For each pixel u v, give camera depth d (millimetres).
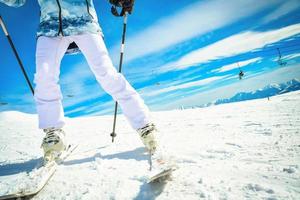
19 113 21281
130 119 1924
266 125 3383
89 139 3682
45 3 1998
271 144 2115
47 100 1912
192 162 1741
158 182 1369
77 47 2193
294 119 3836
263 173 1394
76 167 1863
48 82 1907
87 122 10234
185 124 4457
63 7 1977
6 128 9461
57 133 1911
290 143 2080
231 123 3965
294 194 1094
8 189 1373
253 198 1087
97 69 1990
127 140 2963
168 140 2713
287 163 1540
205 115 6719
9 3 2152
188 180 1358
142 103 1958
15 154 3230
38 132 6836
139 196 1228
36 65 1926
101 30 2133
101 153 2312
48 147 1832
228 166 1579
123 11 2586
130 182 1412
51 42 1957
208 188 1237
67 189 1432
